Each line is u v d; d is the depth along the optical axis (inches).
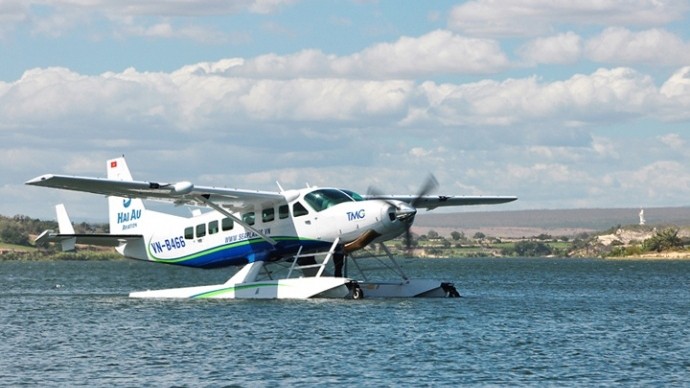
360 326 2172.7
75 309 2763.3
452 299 2987.2
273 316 2378.2
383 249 2913.4
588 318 2481.5
